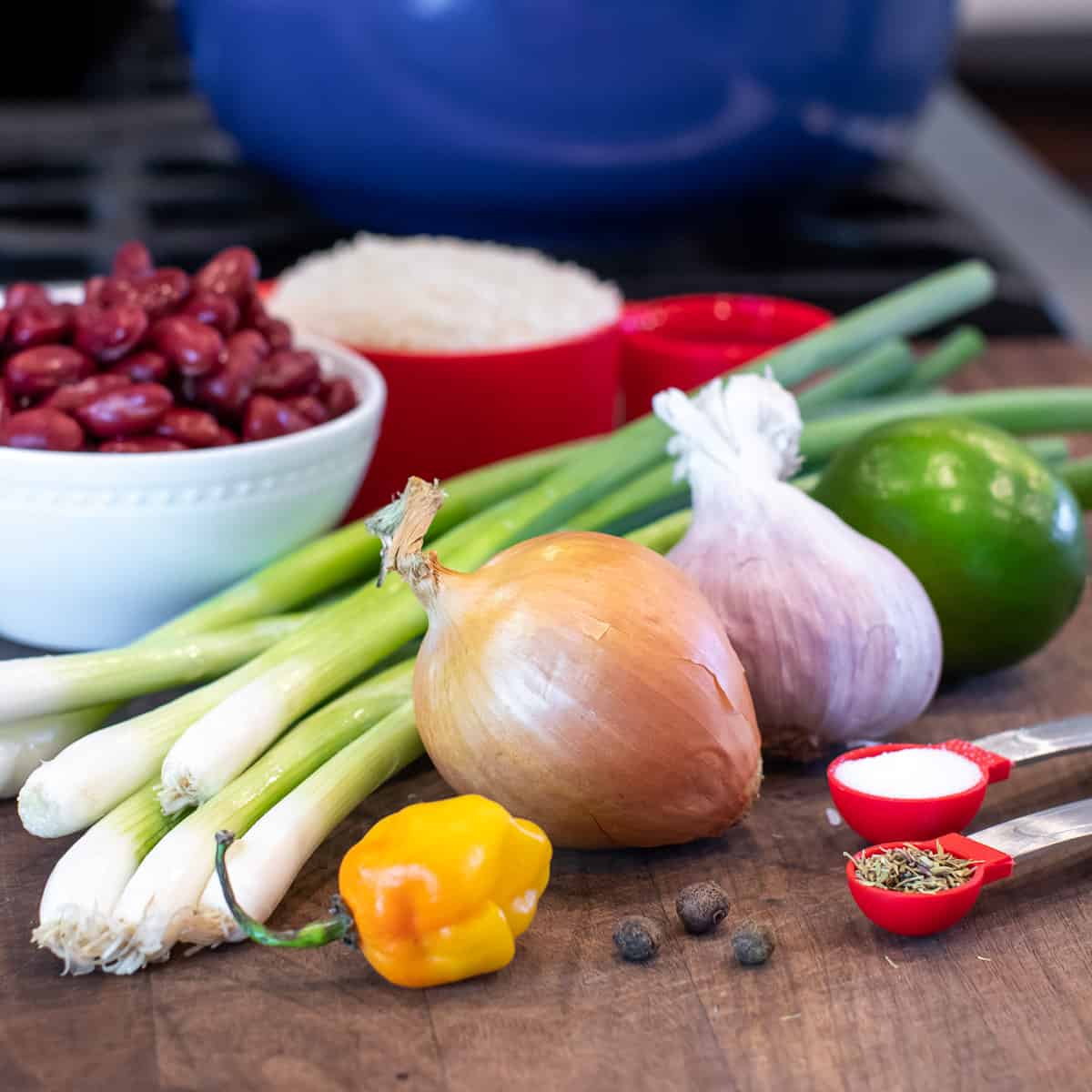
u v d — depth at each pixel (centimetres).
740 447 61
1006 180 127
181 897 55
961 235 107
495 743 56
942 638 64
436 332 71
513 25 87
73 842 59
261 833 56
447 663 57
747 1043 54
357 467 65
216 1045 53
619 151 92
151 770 58
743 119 92
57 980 55
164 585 63
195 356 62
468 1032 54
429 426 71
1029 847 57
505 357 70
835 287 96
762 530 61
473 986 55
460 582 57
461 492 66
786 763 62
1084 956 56
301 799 57
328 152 94
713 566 61
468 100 89
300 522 64
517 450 72
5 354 63
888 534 63
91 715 60
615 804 57
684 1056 53
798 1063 53
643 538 65
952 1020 54
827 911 57
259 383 63
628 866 58
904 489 63
